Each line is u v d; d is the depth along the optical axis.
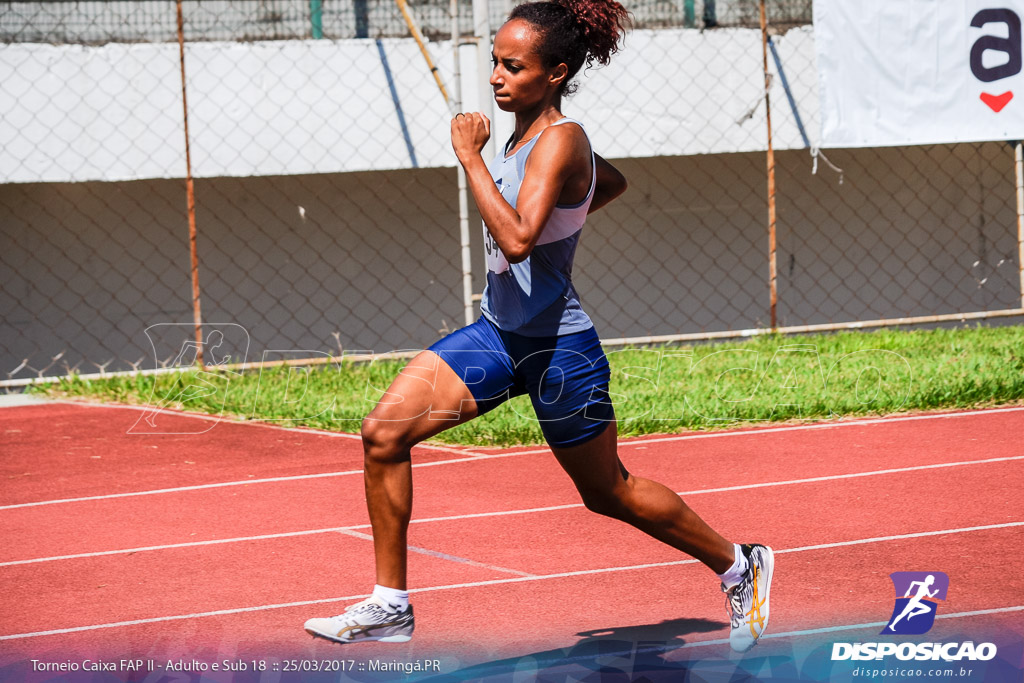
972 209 19.03
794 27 16.47
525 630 5.44
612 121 16.03
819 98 14.04
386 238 17.66
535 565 6.51
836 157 18.56
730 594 5.15
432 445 9.85
